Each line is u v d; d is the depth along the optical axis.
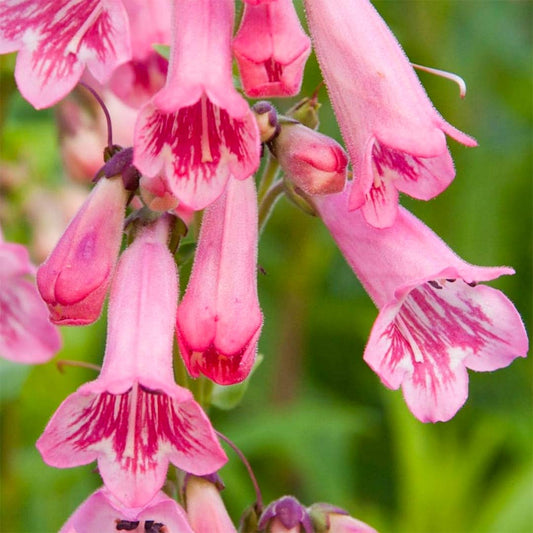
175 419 0.51
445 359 0.53
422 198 0.52
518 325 0.53
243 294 0.52
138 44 0.56
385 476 0.69
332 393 0.71
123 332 0.52
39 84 0.52
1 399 0.65
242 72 0.51
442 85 0.73
